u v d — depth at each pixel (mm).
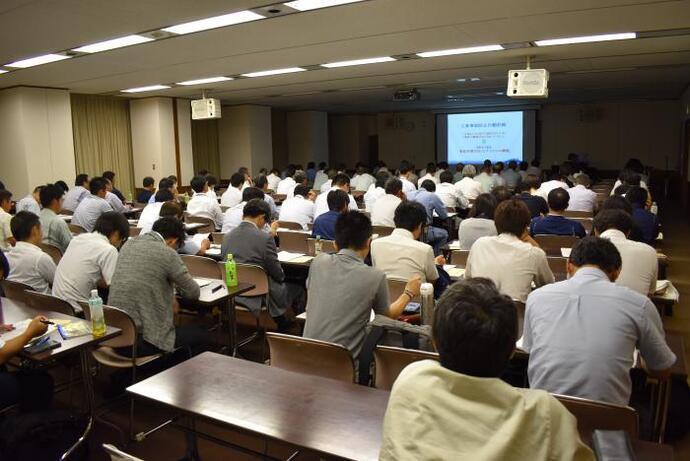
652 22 4988
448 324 1108
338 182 6148
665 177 14328
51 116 8773
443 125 16219
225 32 5020
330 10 4328
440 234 6395
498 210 2883
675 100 14164
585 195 6645
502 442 966
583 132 15102
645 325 1812
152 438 2877
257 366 2008
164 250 3002
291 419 1616
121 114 10719
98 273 3311
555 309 1880
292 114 15227
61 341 2418
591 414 1599
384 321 2188
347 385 1849
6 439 2299
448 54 6605
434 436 1003
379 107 14938
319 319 2389
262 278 3717
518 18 4746
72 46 5469
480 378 1048
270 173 11992
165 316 2973
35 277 3543
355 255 2486
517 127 15438
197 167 12547
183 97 10906
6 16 4230
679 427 2662
